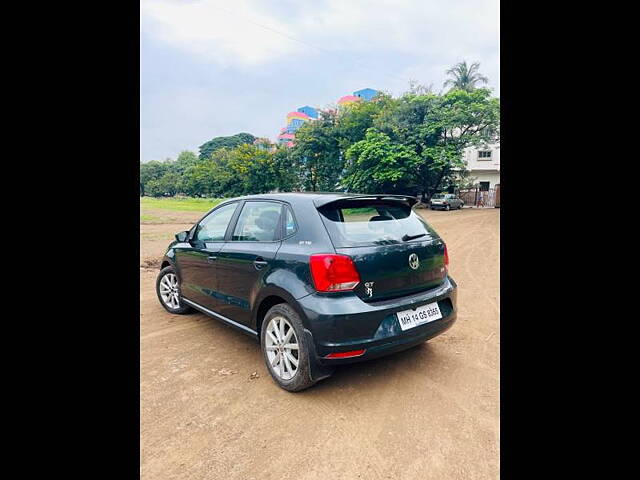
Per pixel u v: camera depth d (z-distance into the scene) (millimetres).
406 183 31531
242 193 34125
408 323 2736
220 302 3572
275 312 2846
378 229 2900
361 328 2510
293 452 2125
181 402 2639
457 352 3438
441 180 32906
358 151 29406
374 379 2955
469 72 35625
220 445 2186
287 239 2904
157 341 3748
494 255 8992
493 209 31812
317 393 2760
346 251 2582
